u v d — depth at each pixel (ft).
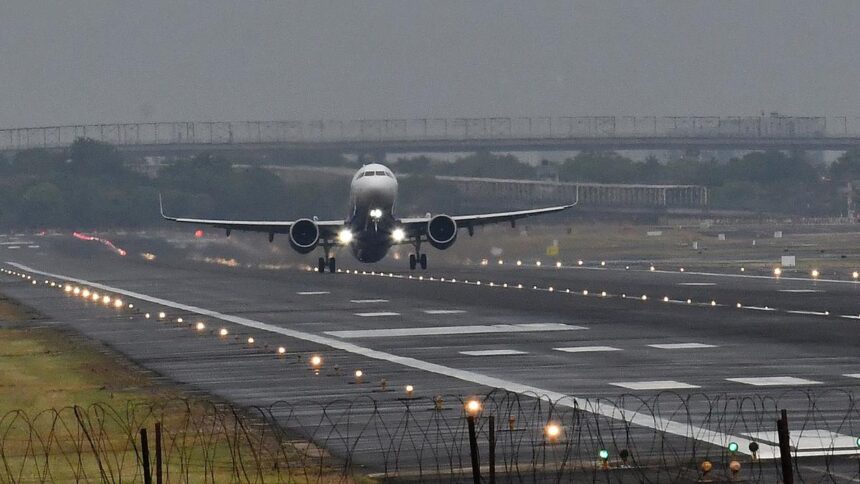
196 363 635.66
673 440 388.37
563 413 444.14
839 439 385.50
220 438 409.90
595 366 582.35
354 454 381.40
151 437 411.95
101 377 584.40
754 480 333.21
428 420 437.17
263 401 494.59
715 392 490.90
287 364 620.90
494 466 336.90
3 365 645.92
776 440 384.88
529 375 555.28
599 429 407.44
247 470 360.69
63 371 611.47
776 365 572.92
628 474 344.08
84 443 404.77
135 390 536.83
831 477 334.24
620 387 510.58
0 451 393.50
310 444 397.80
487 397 462.60
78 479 353.31
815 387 499.92
